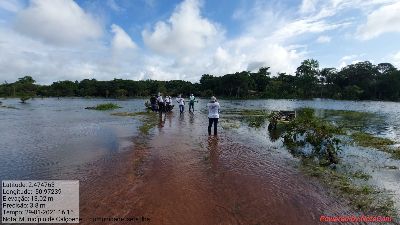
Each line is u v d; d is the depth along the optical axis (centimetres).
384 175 837
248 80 10350
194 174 814
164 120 2159
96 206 607
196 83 12012
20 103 5512
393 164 955
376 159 1020
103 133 1524
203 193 677
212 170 854
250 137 1434
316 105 5478
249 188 714
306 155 1058
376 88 9788
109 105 3731
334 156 982
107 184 729
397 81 9356
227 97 10231
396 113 3306
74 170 845
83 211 585
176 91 10781
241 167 890
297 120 1294
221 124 1941
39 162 933
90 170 845
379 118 2644
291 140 1287
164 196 657
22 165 900
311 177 804
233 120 2250
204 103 5588
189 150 1109
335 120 2420
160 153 1054
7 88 9356
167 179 769
